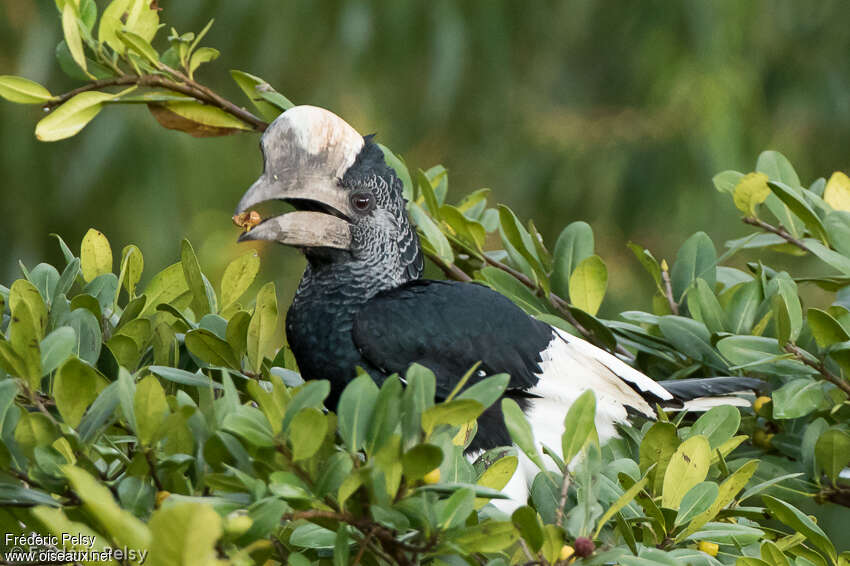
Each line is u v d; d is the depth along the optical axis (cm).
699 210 1565
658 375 650
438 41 1560
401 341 562
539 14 1673
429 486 340
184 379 441
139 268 545
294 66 1623
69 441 353
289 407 345
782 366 537
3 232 1464
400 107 1667
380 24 1569
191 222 1513
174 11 1549
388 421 341
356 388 349
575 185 1638
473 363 562
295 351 593
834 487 520
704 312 595
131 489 348
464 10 1608
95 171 1430
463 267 708
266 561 368
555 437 562
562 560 362
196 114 630
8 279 1455
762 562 410
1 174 1461
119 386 349
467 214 734
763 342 535
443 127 1688
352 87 1602
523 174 1672
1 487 350
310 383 349
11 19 1481
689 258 655
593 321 620
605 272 627
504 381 351
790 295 524
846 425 543
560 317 641
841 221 605
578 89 1747
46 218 1477
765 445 573
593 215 1633
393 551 353
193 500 326
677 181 1591
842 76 1642
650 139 1622
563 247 661
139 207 1450
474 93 1686
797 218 628
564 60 1762
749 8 1599
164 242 1456
